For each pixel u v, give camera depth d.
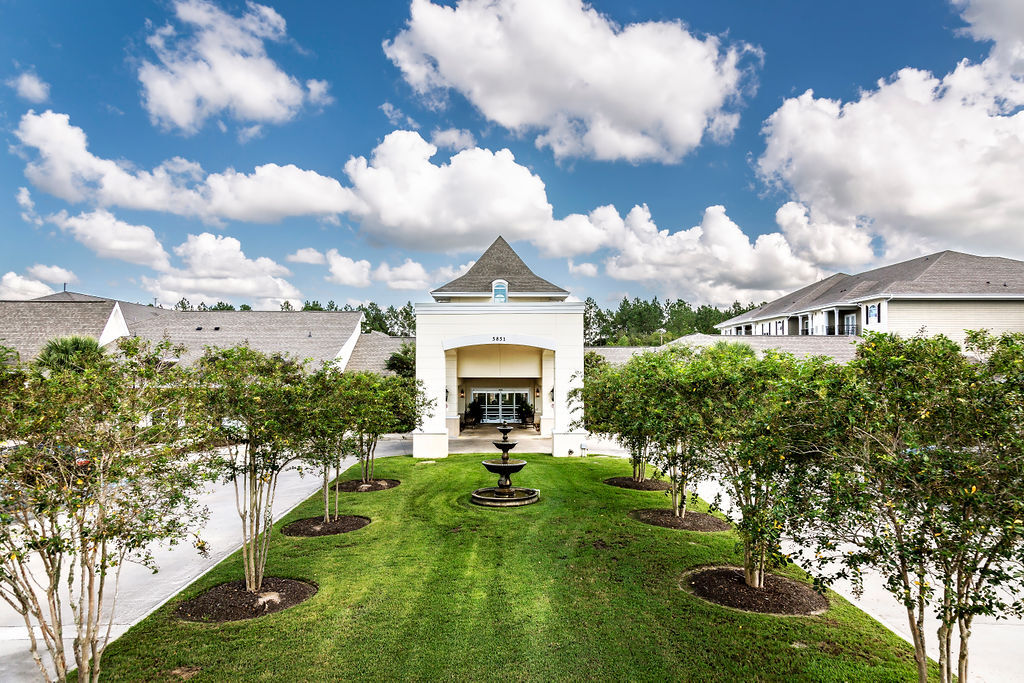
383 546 10.22
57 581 4.72
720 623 6.91
